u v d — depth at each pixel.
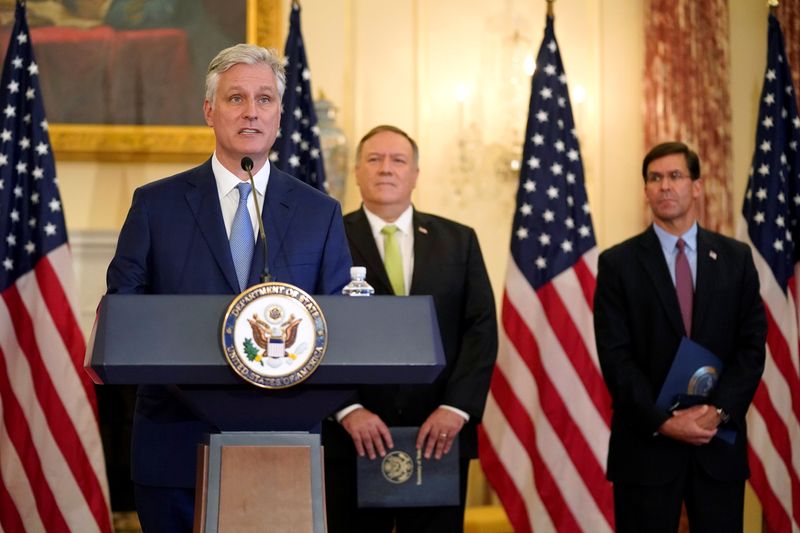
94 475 4.66
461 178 6.18
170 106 5.91
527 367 4.70
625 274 4.09
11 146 4.83
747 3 6.44
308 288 2.52
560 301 4.75
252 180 2.34
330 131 6.01
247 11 6.00
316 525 1.95
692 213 4.16
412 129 6.19
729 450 3.88
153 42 5.94
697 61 6.17
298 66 5.12
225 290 2.47
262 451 1.97
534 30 6.33
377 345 1.96
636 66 6.39
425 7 6.25
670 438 3.88
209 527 1.93
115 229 5.80
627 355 4.00
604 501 4.60
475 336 3.96
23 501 4.57
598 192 6.27
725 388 3.84
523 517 4.61
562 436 4.63
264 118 2.54
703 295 4.01
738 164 6.33
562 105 5.01
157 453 2.48
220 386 1.97
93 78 5.88
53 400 4.64
